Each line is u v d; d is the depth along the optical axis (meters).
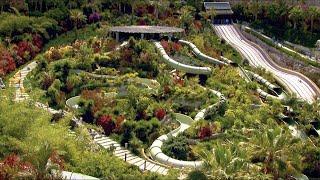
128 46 119.62
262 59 146.25
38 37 136.25
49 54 118.56
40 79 105.19
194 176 55.56
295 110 95.38
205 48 137.75
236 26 172.62
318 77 131.38
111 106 89.69
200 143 76.31
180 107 94.88
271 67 141.38
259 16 180.50
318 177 71.25
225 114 88.56
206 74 115.00
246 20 182.25
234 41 160.88
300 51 156.38
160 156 72.12
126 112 86.88
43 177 51.94
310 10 168.38
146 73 111.38
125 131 81.19
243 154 59.25
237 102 96.44
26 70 117.62
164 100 96.31
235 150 59.84
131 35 139.12
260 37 163.62
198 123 82.38
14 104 70.38
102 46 127.38
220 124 83.94
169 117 88.69
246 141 74.56
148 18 162.88
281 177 64.06
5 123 62.94
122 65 113.44
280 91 116.25
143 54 115.25
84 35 147.62
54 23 146.50
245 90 107.00
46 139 58.94
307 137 85.75
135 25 155.88
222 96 97.88
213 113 90.25
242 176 55.91
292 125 90.88
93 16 159.62
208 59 125.75
